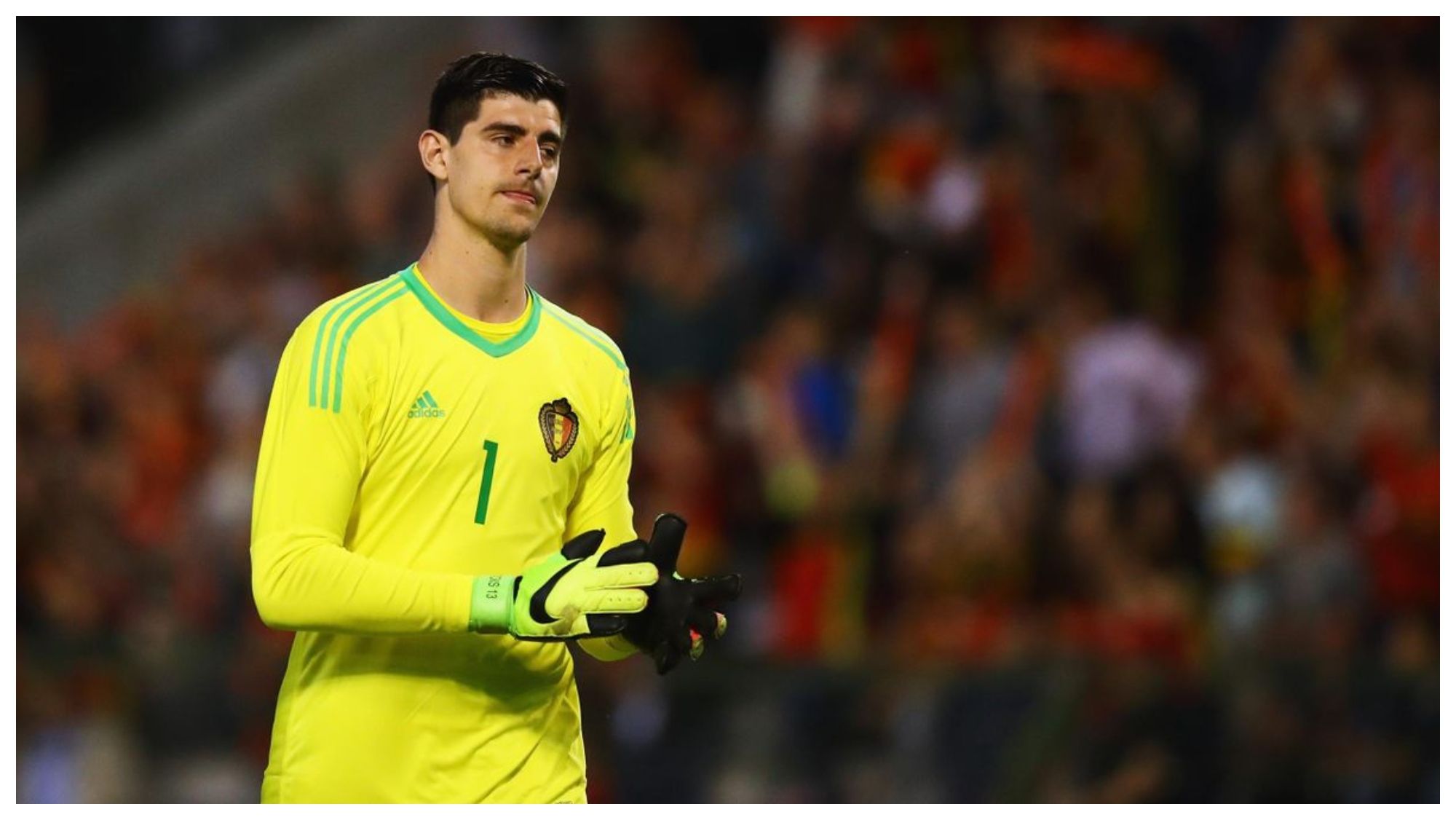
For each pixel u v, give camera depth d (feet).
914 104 138.31
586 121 150.51
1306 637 102.42
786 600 113.91
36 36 183.93
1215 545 108.68
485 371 50.80
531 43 163.94
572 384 52.65
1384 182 125.49
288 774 51.67
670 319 131.23
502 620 47.83
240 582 129.29
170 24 185.68
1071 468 113.80
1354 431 110.83
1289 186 126.93
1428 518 103.91
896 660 95.50
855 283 128.57
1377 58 130.62
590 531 48.91
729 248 135.44
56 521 136.46
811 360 123.13
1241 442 113.70
